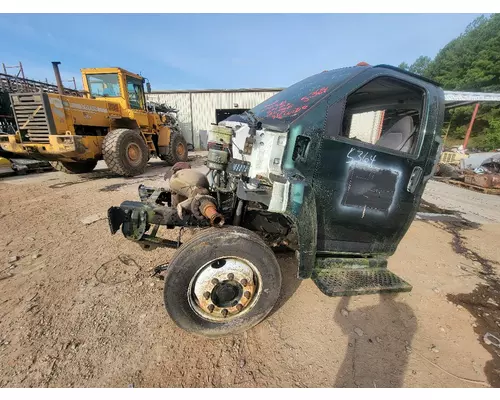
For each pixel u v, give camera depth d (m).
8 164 7.18
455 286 2.51
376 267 2.30
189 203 1.90
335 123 1.88
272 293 1.81
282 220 2.24
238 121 2.29
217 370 1.58
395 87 2.11
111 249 2.94
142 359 1.62
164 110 13.75
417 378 1.56
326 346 1.76
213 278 1.71
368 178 2.01
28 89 9.48
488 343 1.84
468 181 7.29
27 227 3.53
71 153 5.99
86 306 2.04
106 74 7.43
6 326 1.82
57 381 1.47
